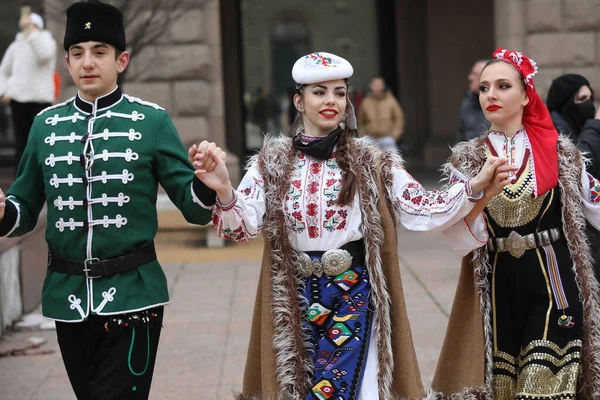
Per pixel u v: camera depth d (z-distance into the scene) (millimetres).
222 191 4695
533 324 5422
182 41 15273
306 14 27234
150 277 4883
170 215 13797
